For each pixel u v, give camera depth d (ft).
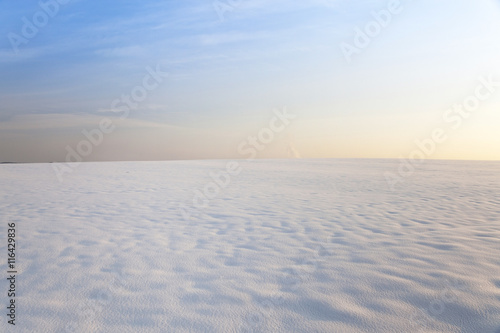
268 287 8.50
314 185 34.63
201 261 10.65
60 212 19.45
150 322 6.84
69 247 12.28
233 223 16.49
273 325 6.67
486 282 8.23
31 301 7.81
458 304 7.20
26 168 58.08
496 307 6.99
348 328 6.49
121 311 7.31
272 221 16.84
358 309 7.20
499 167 60.54
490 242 11.72
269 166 65.77
